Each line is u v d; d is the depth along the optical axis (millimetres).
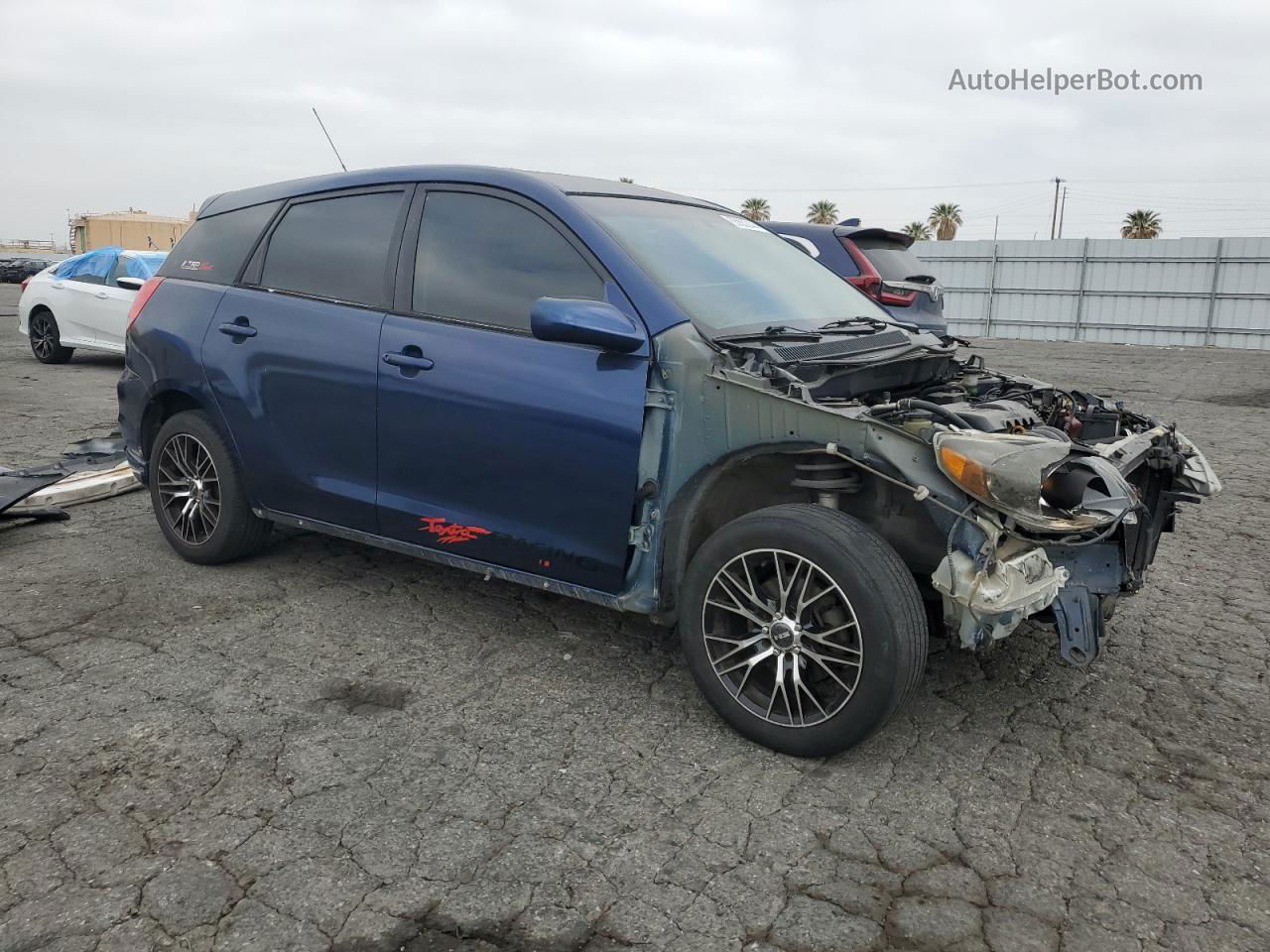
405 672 3691
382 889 2432
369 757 3068
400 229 3957
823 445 3031
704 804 2863
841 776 3045
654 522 3316
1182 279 27266
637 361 3281
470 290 3713
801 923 2354
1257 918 2420
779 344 3367
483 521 3660
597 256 3459
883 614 2883
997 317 30109
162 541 5180
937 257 30797
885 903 2439
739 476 3426
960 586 2857
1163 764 3191
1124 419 4145
